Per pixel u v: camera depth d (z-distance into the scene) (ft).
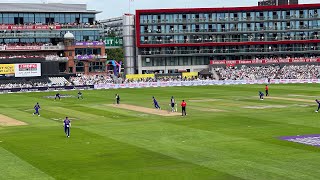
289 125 189.67
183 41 549.95
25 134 180.24
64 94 378.32
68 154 141.59
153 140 161.27
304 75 492.54
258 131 176.04
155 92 383.86
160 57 556.10
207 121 206.08
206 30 550.36
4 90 403.75
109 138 166.91
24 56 504.43
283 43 553.23
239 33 551.18
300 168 120.16
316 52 558.97
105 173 119.55
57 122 214.69
